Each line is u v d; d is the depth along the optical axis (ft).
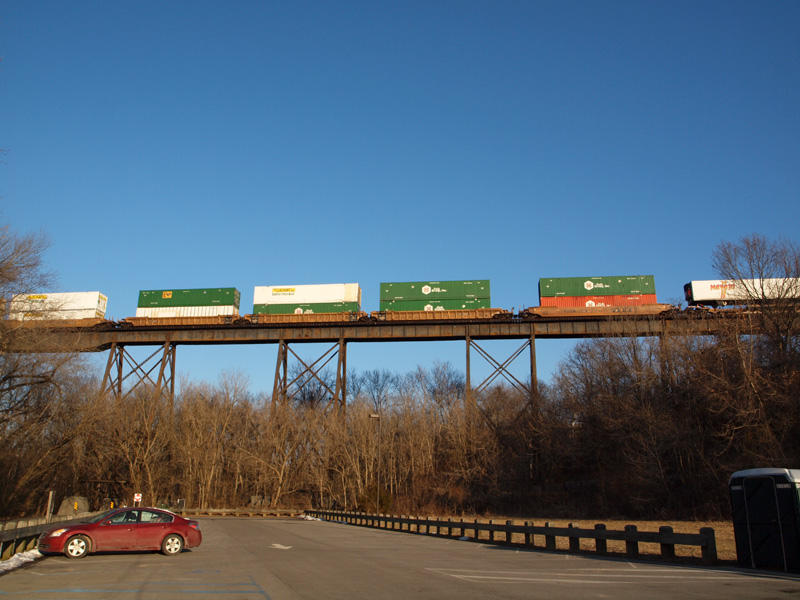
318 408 264.93
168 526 66.90
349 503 234.17
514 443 222.69
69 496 188.24
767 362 137.49
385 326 222.48
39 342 126.11
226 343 232.12
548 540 72.08
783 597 36.68
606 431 182.91
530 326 213.05
